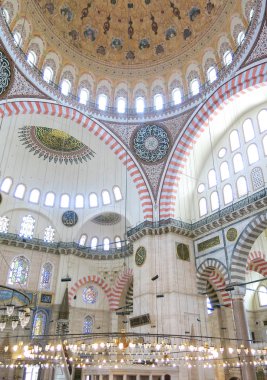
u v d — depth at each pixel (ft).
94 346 41.78
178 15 71.10
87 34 72.02
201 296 62.80
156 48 74.18
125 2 72.49
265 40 54.34
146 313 60.23
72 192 85.56
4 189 78.02
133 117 71.61
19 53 57.88
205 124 65.05
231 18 62.44
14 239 76.95
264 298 85.66
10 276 74.90
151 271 63.41
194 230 66.23
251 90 57.52
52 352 56.85
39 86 61.87
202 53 68.18
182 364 53.62
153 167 69.67
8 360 60.18
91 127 68.74
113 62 74.43
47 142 78.74
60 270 79.71
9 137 73.20
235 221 59.77
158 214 67.26
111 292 83.87
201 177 71.10
